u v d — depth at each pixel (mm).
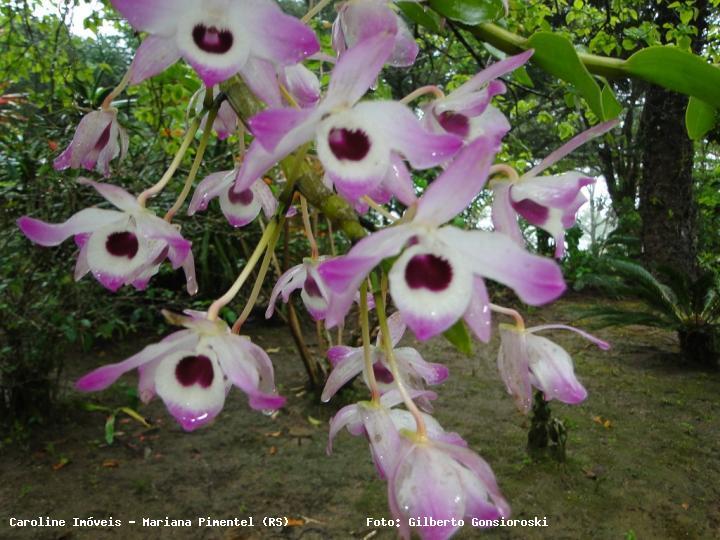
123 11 733
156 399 4465
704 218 11609
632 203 12578
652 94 8148
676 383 5203
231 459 3633
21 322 3510
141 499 3188
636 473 3529
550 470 3516
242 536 2896
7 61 4398
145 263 848
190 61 723
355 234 749
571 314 7895
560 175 901
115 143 1067
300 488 3312
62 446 3723
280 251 5562
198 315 846
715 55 5945
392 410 918
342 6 924
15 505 3092
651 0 6730
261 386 841
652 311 7832
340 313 717
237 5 721
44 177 3553
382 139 717
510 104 4078
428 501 777
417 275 712
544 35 1025
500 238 704
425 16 1194
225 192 1110
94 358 5199
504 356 1051
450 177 690
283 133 628
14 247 3686
